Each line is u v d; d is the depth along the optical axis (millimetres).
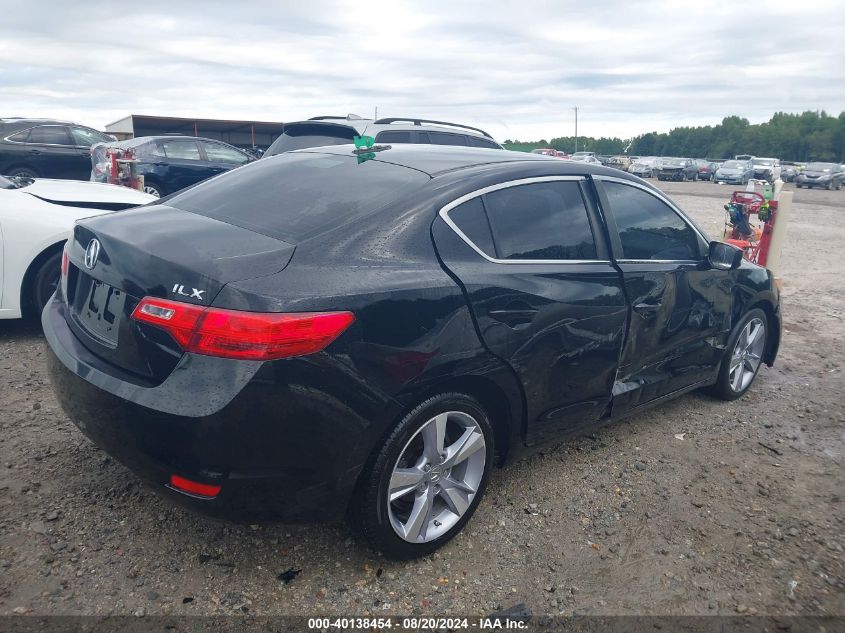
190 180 12375
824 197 30719
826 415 4652
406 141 8234
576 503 3369
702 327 4180
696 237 4172
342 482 2506
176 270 2387
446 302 2668
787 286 9172
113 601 2506
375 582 2715
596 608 2652
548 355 3090
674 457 3922
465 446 2871
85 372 2572
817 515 3383
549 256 3193
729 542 3119
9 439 3580
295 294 2342
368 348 2443
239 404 2260
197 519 3016
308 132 8281
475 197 2990
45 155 13961
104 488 3193
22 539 2787
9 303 4902
